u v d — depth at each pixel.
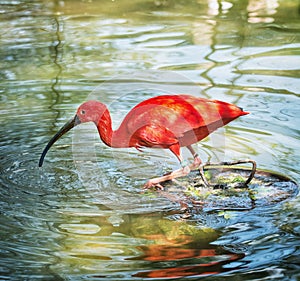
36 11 18.50
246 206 8.71
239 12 17.84
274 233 8.00
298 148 10.23
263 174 9.53
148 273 7.18
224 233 8.05
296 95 12.14
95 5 19.02
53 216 8.52
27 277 7.10
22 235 8.00
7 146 10.66
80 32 16.38
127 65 13.77
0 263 7.36
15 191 9.24
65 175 9.75
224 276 7.09
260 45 15.04
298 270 7.19
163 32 16.16
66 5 19.09
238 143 10.45
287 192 9.05
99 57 14.46
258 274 7.14
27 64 14.27
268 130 10.87
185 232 8.09
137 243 7.86
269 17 17.27
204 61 13.97
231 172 9.73
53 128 11.24
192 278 7.09
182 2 19.14
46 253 7.61
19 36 16.17
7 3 19.42
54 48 15.20
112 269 7.28
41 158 9.85
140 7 18.69
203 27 16.48
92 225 8.30
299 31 16.00
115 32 16.30
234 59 14.10
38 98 12.44
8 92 12.76
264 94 12.20
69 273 7.18
